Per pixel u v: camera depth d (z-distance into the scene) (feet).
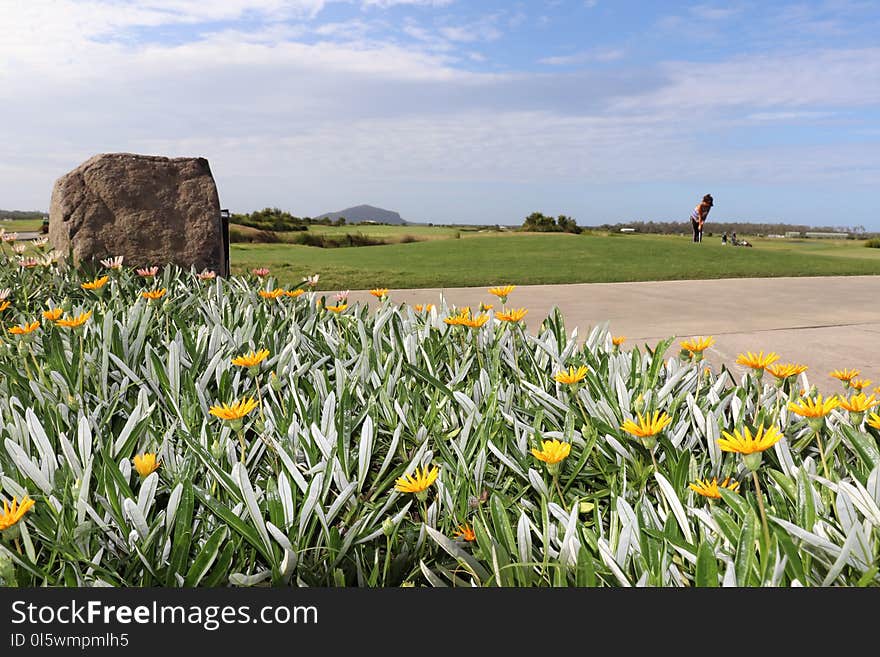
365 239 106.11
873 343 18.74
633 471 5.82
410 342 8.45
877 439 5.81
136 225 19.19
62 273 16.97
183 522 4.65
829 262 50.80
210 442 5.83
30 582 4.62
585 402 6.43
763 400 7.01
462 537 5.13
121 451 5.59
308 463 5.73
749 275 41.24
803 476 4.49
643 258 53.67
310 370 8.06
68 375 7.64
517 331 9.02
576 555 4.26
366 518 4.91
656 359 7.56
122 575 4.68
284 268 44.83
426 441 6.03
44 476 5.16
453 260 53.42
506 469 6.27
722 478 5.64
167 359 7.87
